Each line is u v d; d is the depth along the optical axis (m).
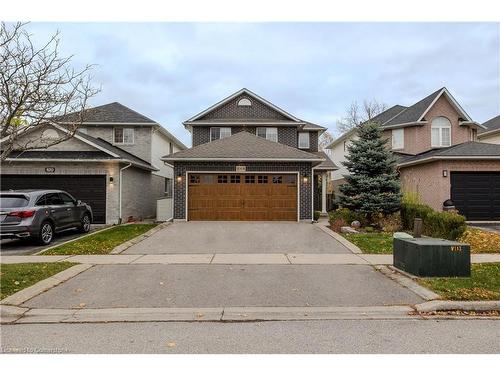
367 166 16.48
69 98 11.16
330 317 5.75
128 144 22.78
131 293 6.82
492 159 17.64
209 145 18.38
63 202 13.48
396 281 7.52
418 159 19.48
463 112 23.53
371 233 13.78
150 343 4.74
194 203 17.30
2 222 11.08
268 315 5.84
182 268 8.62
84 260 9.41
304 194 17.25
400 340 4.79
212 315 5.83
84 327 5.35
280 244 11.60
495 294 6.48
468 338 4.86
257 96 25.22
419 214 13.62
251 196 17.31
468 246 7.76
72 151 18.06
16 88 8.09
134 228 15.07
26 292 6.75
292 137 24.77
